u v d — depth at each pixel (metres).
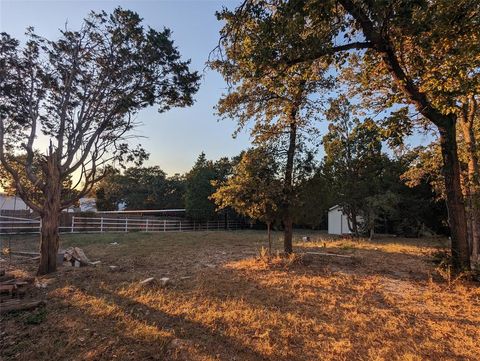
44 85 10.98
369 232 24.75
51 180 10.09
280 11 6.60
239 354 4.59
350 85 12.09
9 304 6.45
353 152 21.58
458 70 6.79
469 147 12.46
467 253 8.72
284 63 7.71
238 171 11.80
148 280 8.25
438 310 6.35
